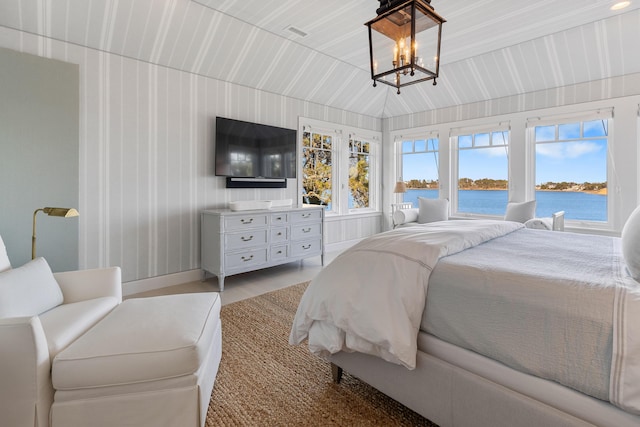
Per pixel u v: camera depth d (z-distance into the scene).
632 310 0.93
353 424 1.40
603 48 3.45
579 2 2.85
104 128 2.94
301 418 1.43
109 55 2.96
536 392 1.04
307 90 4.51
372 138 5.80
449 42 3.65
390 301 1.33
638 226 1.17
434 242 1.57
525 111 4.34
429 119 5.32
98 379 1.18
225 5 2.89
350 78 4.63
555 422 0.99
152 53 3.14
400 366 1.38
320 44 3.70
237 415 1.45
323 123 4.93
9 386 1.12
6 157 2.42
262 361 1.92
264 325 2.43
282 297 3.06
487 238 1.99
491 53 3.96
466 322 1.23
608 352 0.92
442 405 1.25
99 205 2.93
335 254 5.04
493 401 1.12
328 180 5.19
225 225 3.31
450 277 1.32
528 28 3.33
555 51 3.66
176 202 3.43
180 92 3.42
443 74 4.57
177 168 3.43
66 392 1.18
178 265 3.47
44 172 2.58
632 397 0.86
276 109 4.31
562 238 2.13
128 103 3.07
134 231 3.15
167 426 1.25
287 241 3.90
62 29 2.65
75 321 1.43
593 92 3.83
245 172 3.92
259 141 4.05
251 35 3.38
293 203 4.59
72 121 2.70
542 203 4.36
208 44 3.29
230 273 3.36
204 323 1.46
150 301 1.68
